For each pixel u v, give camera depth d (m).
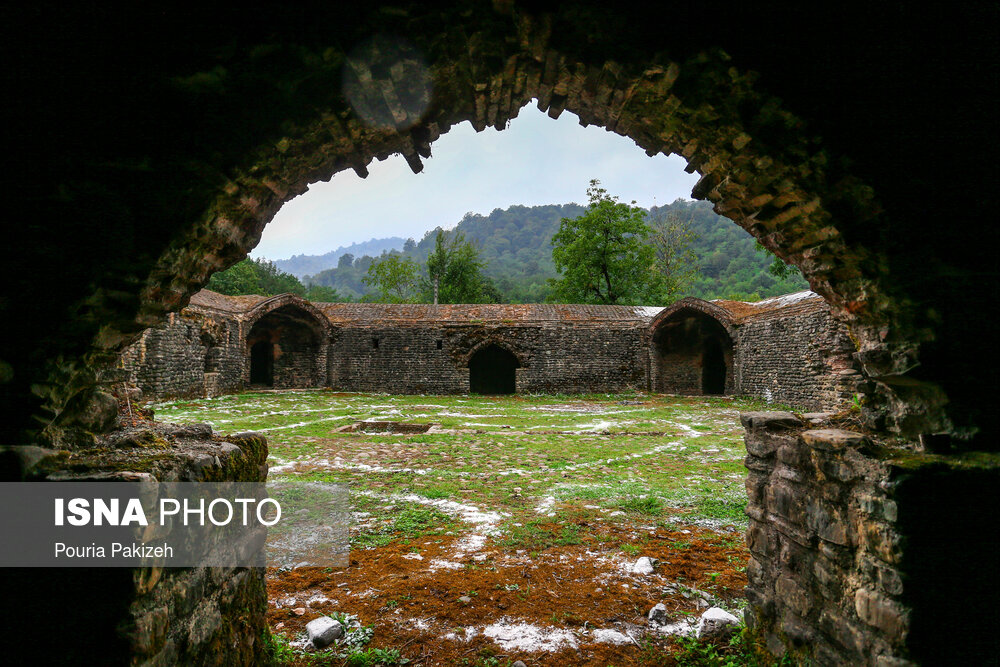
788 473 3.13
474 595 4.01
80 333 2.33
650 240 36.59
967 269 2.63
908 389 2.81
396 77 2.78
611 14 2.54
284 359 23.52
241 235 3.13
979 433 2.54
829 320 15.59
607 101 3.20
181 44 2.19
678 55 2.63
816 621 2.83
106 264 2.29
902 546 2.23
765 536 3.38
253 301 22.00
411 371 23.92
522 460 8.93
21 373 2.16
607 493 6.79
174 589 2.17
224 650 2.63
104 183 2.26
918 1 2.48
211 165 2.45
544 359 24.14
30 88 2.12
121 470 2.07
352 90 2.75
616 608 3.84
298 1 2.28
